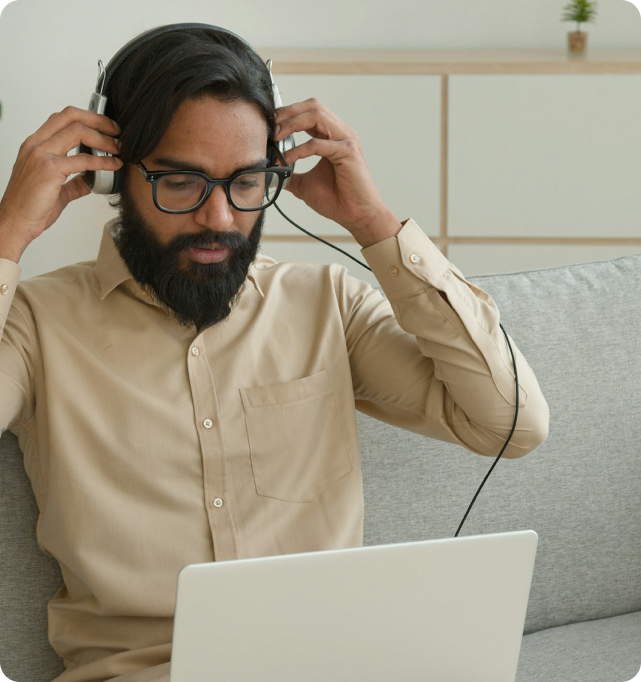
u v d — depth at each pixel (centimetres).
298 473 154
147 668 139
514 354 158
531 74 359
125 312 151
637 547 184
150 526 145
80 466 143
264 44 402
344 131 154
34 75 395
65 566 150
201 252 141
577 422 180
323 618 111
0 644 153
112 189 145
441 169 369
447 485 173
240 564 106
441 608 115
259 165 140
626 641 171
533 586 177
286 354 158
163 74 135
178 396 149
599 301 186
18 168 140
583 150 366
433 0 396
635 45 397
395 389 164
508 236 374
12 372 143
